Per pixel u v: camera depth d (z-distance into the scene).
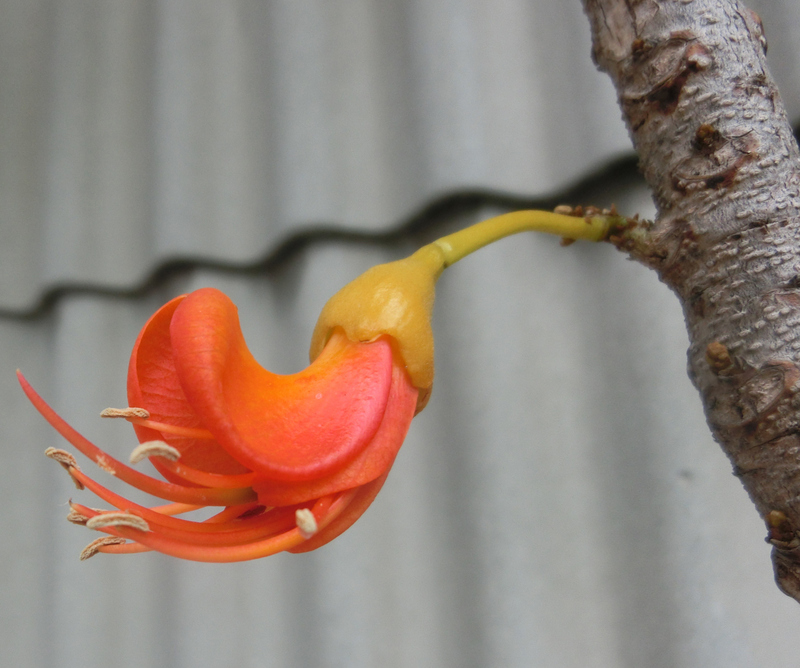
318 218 0.75
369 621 0.69
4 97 0.85
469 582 0.70
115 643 0.74
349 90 0.78
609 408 0.71
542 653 0.67
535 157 0.72
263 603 0.74
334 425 0.41
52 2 0.88
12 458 0.81
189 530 0.40
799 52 0.66
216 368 0.40
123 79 0.85
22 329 0.84
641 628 0.66
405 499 0.73
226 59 0.83
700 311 0.41
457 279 0.74
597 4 0.42
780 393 0.40
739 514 0.65
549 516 0.69
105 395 0.79
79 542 0.76
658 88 0.42
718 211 0.41
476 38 0.74
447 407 0.73
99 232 0.81
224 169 0.80
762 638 0.64
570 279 0.74
